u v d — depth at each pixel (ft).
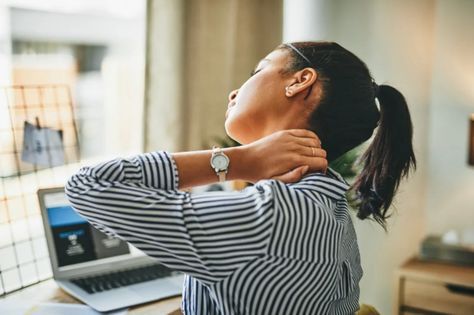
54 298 4.11
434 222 8.55
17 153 4.57
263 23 7.29
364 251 8.41
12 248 4.75
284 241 2.29
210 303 2.63
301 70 2.69
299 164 2.57
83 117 7.34
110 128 7.64
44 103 4.88
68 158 5.08
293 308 2.43
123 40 7.54
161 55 6.12
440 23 8.19
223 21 6.80
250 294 2.37
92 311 3.88
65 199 4.56
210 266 2.33
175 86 6.23
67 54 7.12
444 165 8.41
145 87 6.08
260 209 2.28
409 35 8.18
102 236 4.68
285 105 2.71
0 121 4.67
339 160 3.83
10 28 6.40
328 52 2.72
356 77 2.71
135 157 2.54
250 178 2.60
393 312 7.57
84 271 4.52
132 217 2.33
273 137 2.61
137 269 4.71
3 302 3.99
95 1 6.96
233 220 2.28
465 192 8.29
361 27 8.09
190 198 2.36
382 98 3.01
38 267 4.83
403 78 8.23
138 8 7.02
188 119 6.51
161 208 2.32
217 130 6.94
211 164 2.55
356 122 2.73
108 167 2.46
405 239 8.50
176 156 2.55
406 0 8.11
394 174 3.03
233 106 2.89
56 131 4.79
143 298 4.11
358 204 3.14
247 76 7.17
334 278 2.59
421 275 7.30
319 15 8.24
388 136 3.01
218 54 6.81
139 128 7.60
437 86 8.32
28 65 6.68
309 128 2.71
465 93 8.14
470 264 7.64
